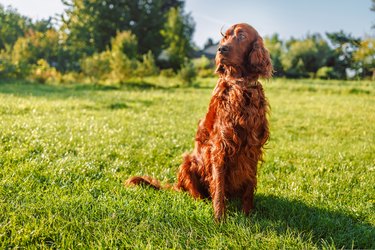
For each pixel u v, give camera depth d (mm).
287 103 17172
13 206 3459
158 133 8148
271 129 10195
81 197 3785
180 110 13258
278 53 46312
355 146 7770
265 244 3117
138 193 4094
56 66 31016
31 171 4402
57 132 6848
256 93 3787
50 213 3367
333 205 4137
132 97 17016
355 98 19828
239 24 3908
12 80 24172
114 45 31312
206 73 41562
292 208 3957
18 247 2920
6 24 38625
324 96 21172
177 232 3268
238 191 4121
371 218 3850
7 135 6070
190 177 4344
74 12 42531
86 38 41188
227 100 3752
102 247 2979
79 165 4875
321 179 5215
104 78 26781
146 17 44875
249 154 3822
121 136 7211
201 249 3074
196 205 3953
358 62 33188
